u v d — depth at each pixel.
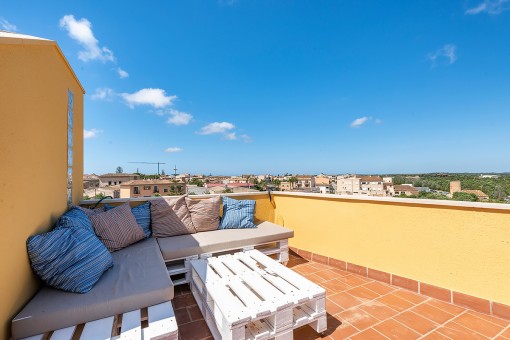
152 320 1.31
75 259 1.53
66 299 1.37
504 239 1.91
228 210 3.29
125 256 2.08
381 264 2.63
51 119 1.85
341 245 3.02
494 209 1.95
